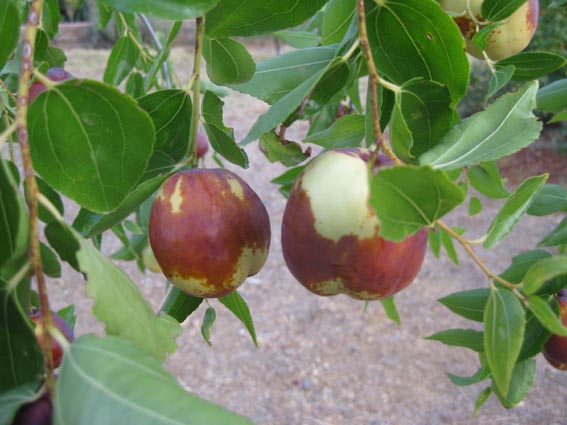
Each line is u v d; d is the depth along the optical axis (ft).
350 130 0.81
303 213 0.58
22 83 0.40
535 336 0.70
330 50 0.73
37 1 0.41
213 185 0.62
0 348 0.42
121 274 0.47
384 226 0.43
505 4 0.74
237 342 2.95
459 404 2.61
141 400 0.34
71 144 0.50
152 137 0.50
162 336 0.48
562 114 0.92
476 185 1.12
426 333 2.97
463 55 0.61
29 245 0.40
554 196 0.90
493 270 3.27
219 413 0.33
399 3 0.60
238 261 0.62
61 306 3.01
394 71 0.65
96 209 0.53
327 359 2.85
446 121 0.62
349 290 0.60
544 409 2.55
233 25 0.64
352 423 2.54
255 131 0.58
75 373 0.37
